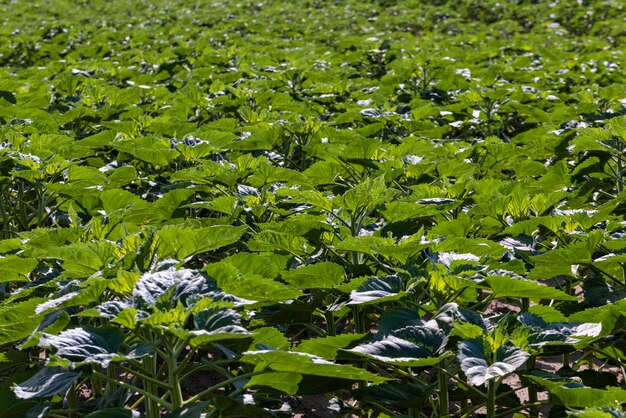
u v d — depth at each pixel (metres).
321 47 14.14
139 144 6.40
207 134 6.66
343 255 4.77
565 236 4.62
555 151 7.16
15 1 26.36
